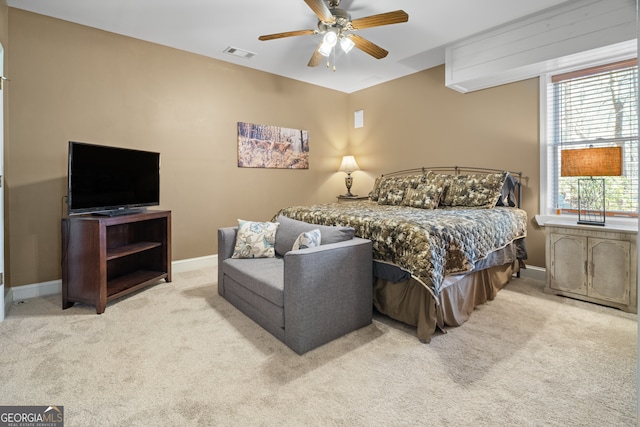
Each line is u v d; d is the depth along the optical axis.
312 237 2.18
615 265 2.52
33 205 2.86
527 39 2.99
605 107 2.96
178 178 3.70
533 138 3.36
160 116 3.54
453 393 1.52
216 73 3.95
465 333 2.13
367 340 2.04
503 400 1.47
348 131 5.43
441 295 2.12
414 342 2.01
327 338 1.99
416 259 1.97
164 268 3.28
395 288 2.24
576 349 1.92
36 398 1.49
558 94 3.22
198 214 3.87
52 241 2.95
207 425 1.33
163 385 1.59
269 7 2.79
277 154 4.56
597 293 2.62
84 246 2.51
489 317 2.39
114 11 2.84
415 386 1.58
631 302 2.45
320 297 1.94
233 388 1.57
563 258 2.79
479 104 3.77
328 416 1.38
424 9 2.83
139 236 3.38
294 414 1.39
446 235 2.09
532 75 3.28
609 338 2.05
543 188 3.30
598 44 2.61
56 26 2.92
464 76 3.45
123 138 3.31
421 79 4.37
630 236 2.45
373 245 2.30
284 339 1.99
